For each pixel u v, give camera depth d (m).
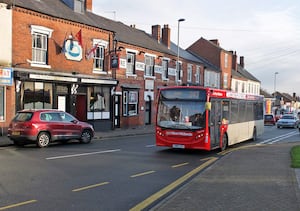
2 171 9.96
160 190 8.11
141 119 31.59
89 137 18.48
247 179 8.83
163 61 35.31
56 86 22.55
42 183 8.56
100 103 26.42
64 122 17.02
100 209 6.52
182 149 16.58
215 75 48.88
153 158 13.35
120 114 28.77
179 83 38.03
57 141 18.19
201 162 12.70
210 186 8.04
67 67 23.27
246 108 20.53
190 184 8.27
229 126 17.36
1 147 15.80
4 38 19.25
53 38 22.23
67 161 11.98
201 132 14.64
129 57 30.03
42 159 12.28
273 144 19.36
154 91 33.41
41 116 16.14
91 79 24.72
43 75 20.97
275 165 11.10
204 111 14.73
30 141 15.82
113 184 8.66
